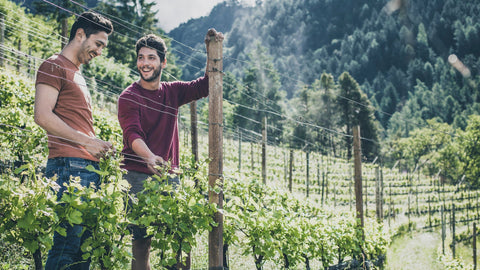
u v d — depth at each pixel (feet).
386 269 44.75
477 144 266.16
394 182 156.56
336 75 618.44
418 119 428.15
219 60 13.70
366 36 627.46
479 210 145.48
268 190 24.34
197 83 14.38
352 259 33.73
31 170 9.64
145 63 12.84
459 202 151.23
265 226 17.04
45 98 9.99
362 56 609.42
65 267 10.03
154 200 11.39
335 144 247.09
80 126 10.84
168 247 12.08
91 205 9.91
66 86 10.55
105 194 10.17
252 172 34.12
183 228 12.00
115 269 10.50
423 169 298.56
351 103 281.54
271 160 120.47
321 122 281.13
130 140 12.14
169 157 13.46
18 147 19.84
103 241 10.31
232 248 24.95
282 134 212.23
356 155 34.53
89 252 10.64
